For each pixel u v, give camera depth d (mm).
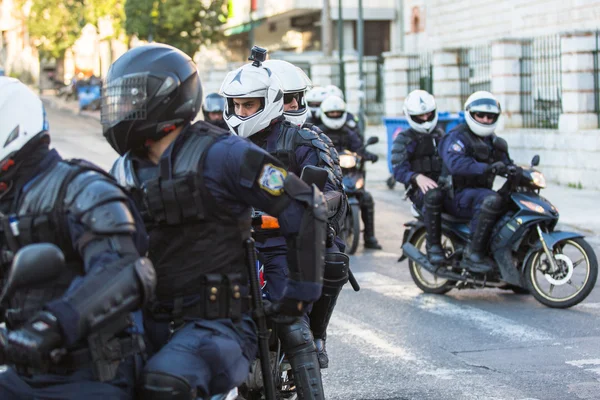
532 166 10062
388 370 7516
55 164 3680
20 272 3273
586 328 8922
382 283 11461
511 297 10570
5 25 74750
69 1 53312
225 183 4004
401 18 43781
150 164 4102
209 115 11391
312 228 4047
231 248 4090
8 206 3668
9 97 3615
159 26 41688
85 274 3531
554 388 6996
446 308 9930
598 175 19219
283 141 5711
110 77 4035
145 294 3545
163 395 3699
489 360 7805
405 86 27188
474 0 34438
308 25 48562
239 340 4066
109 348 3605
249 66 5664
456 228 10391
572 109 20141
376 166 25922
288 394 5445
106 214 3531
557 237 9633
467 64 24812
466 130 10148
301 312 4125
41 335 3363
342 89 30688
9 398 3627
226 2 42406
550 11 29469
